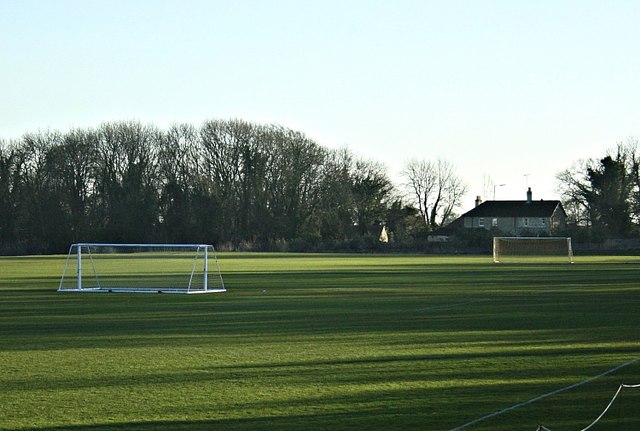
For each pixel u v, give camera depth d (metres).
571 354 16.86
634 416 11.34
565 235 97.06
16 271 55.31
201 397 12.64
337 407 11.94
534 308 27.55
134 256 74.81
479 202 145.62
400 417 11.34
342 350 17.56
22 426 10.88
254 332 20.89
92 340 19.39
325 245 97.31
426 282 42.28
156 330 21.47
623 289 36.97
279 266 60.97
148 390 13.20
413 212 130.12
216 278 46.28
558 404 12.09
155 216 98.94
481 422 11.06
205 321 23.67
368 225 117.56
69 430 10.69
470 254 92.81
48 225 97.06
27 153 98.88
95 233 97.50
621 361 15.92
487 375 14.41
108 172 101.00
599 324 22.53
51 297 33.31
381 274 50.06
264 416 11.41
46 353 17.25
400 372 14.74
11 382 13.91
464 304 29.22
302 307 28.12
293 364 15.68
